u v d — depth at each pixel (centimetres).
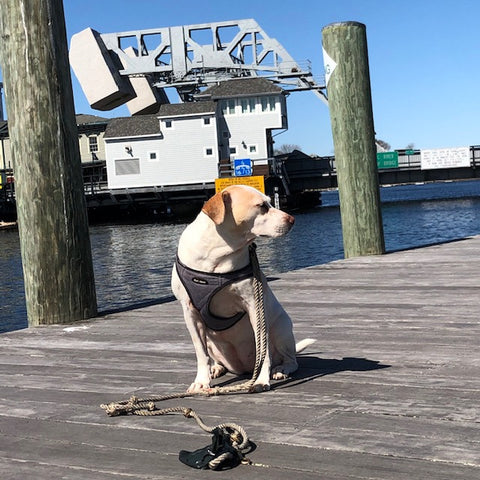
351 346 268
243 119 3450
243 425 177
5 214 3809
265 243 1858
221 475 145
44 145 360
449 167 3484
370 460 149
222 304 200
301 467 147
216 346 217
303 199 4169
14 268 1557
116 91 3566
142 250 1888
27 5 355
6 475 152
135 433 177
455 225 2158
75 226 370
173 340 303
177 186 3425
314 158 3650
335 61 553
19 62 356
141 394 217
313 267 529
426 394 198
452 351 252
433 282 422
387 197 5662
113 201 3656
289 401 196
